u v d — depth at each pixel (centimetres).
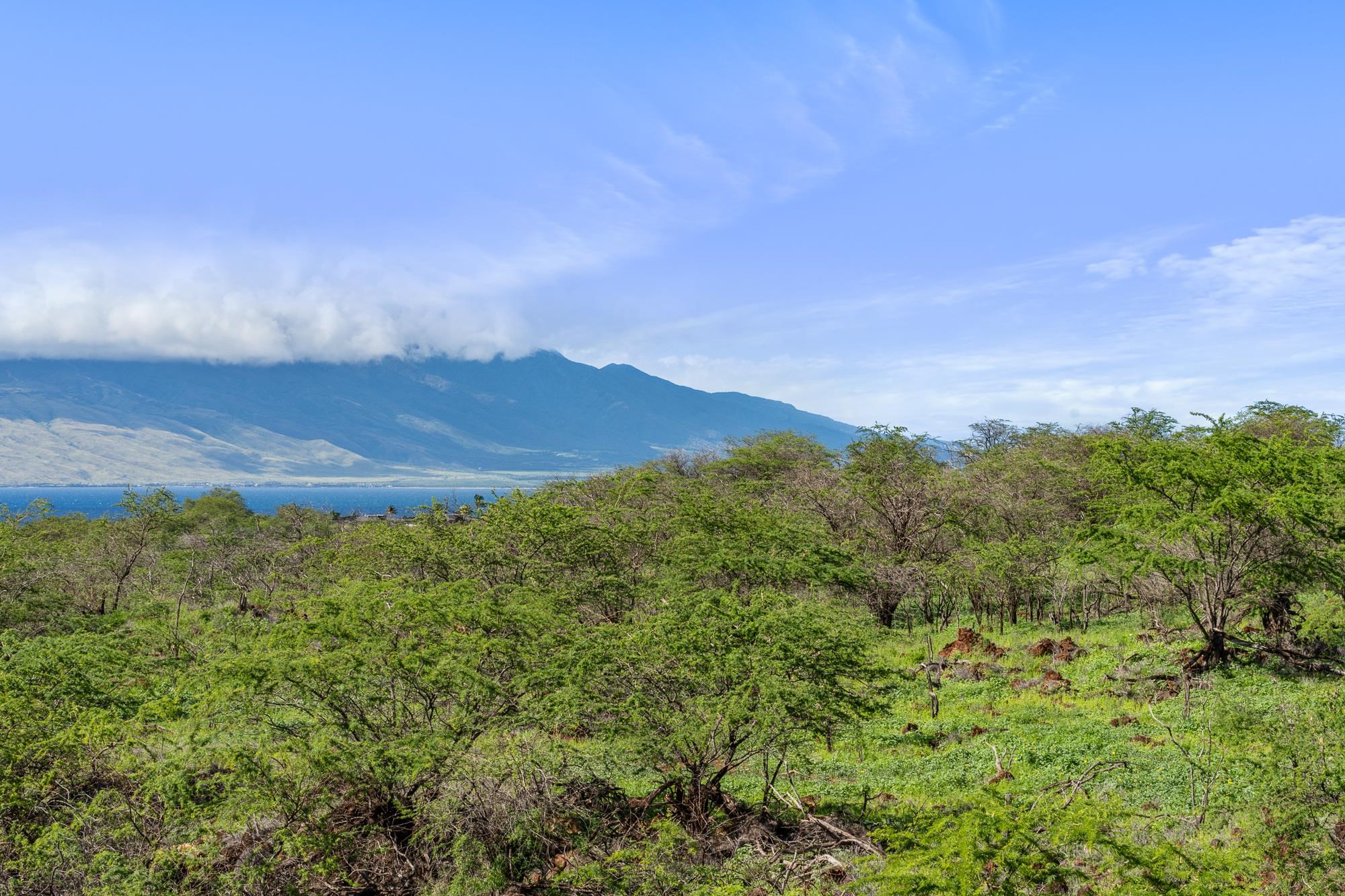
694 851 1379
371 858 1373
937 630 3594
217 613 2980
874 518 4197
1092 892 1029
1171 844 1059
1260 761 1207
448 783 1377
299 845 1267
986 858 1034
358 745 1391
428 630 1695
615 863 1362
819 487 4459
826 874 1283
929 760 1909
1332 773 1065
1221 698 1575
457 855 1280
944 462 5447
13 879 1245
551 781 1449
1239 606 2561
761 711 1432
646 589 2933
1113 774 1650
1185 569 2288
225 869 1296
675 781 1539
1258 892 1063
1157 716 2075
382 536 3231
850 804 1623
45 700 1587
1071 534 3503
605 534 3164
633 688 1570
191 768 1348
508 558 2938
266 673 1477
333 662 1517
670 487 4803
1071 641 2886
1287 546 2292
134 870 1219
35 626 2920
